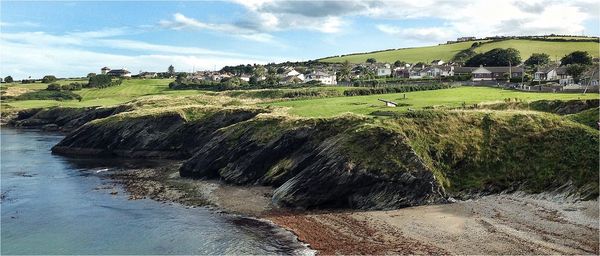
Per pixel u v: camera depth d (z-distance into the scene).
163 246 41.03
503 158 54.00
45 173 75.25
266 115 75.62
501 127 57.75
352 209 50.78
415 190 50.50
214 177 69.81
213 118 93.81
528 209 45.81
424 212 47.44
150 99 135.25
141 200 57.00
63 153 98.12
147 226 46.59
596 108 59.53
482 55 185.25
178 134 94.69
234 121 91.50
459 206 48.44
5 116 167.00
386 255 37.38
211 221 47.88
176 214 50.66
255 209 52.12
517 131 56.75
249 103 116.25
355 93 120.25
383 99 90.69
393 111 69.94
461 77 147.00
